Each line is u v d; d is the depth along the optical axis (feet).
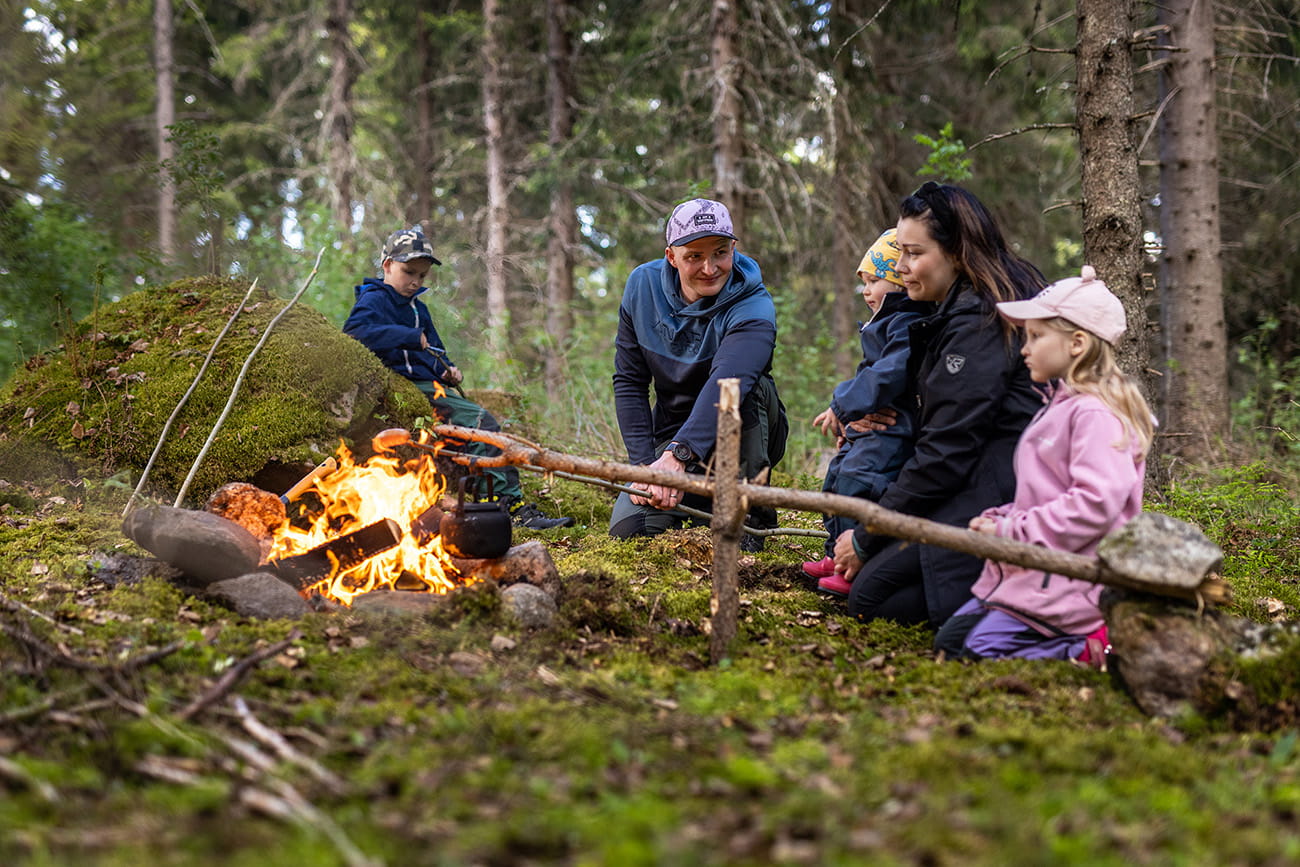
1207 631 8.48
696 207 13.97
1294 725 8.05
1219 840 5.90
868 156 42.52
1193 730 8.13
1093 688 9.08
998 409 10.83
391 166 60.85
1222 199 38.58
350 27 56.80
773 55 39.86
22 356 21.25
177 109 59.36
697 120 40.86
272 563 11.30
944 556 10.98
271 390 15.65
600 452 23.98
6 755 6.56
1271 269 37.81
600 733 7.36
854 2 41.83
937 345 11.26
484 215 55.57
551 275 49.70
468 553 11.41
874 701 8.85
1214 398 27.14
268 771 6.46
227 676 7.97
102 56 54.65
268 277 28.68
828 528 13.88
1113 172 19.17
